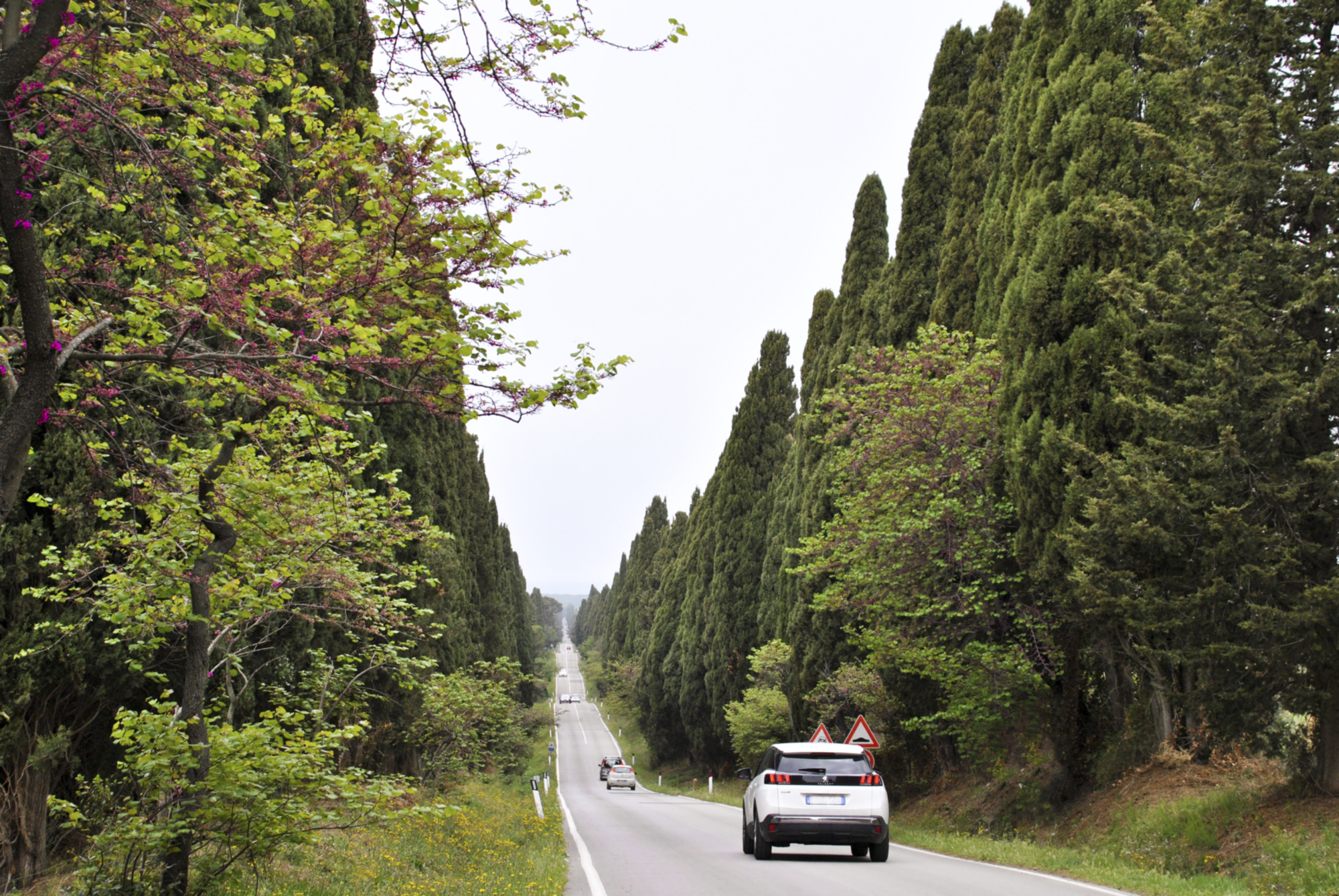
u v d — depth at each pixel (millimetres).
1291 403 10320
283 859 9742
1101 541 12094
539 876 10844
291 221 6602
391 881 10023
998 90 25219
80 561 8953
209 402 6969
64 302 6449
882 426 18828
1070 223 15844
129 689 10594
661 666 59719
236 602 9859
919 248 28172
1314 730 11883
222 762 7117
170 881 7070
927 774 25969
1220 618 11141
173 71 5805
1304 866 9883
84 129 5547
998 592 17656
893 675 23062
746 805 14820
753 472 46438
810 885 10312
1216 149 11203
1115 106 16266
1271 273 10812
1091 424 14680
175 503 6879
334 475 9859
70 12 5453
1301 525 11023
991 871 11828
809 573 21312
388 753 23875
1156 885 9859
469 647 33250
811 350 39375
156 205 5777
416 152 6258
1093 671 17906
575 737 93750
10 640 9328
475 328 6215
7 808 9391
